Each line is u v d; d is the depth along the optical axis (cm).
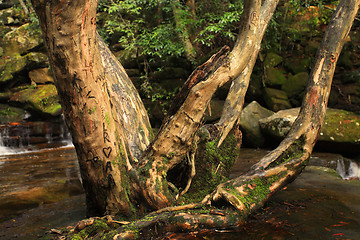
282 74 787
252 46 243
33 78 960
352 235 220
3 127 777
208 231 223
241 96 331
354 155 619
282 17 817
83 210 295
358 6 348
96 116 212
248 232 223
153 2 788
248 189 260
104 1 857
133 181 235
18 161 602
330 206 282
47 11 184
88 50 202
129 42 886
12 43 982
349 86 784
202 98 229
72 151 717
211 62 240
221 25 712
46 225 258
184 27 802
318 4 773
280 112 673
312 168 450
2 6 1024
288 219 250
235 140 316
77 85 202
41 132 829
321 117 323
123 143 240
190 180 260
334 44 340
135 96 325
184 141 235
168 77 869
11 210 299
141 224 216
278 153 301
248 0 239
